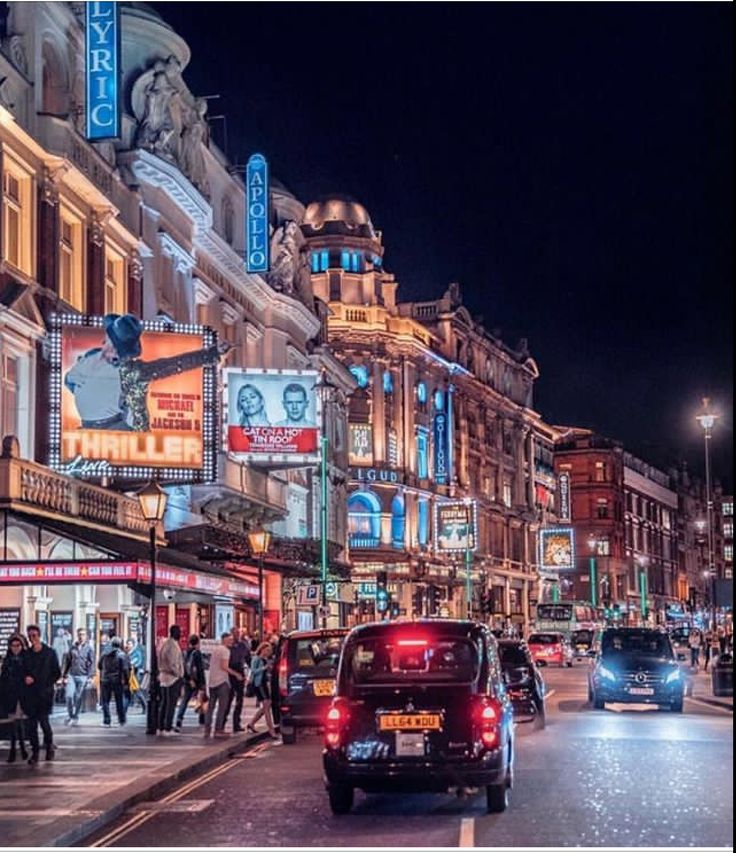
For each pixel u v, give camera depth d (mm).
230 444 41969
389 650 15195
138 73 40656
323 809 15422
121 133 36438
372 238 82250
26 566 25875
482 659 15094
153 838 13539
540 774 18453
